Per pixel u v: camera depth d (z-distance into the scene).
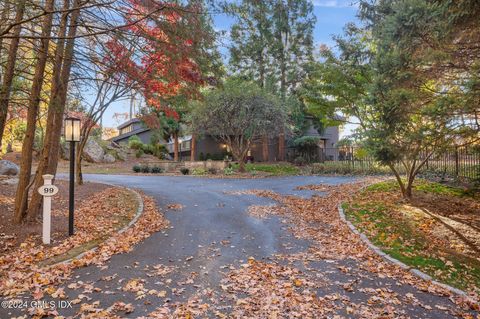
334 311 3.92
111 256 5.81
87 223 7.79
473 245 6.60
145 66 6.85
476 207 9.50
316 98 13.16
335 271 5.29
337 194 12.23
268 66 28.02
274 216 9.19
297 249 6.44
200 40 5.75
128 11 5.48
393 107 7.56
